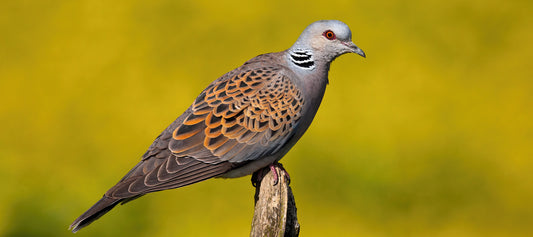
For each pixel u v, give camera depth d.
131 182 6.63
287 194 6.49
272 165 7.24
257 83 7.14
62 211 13.39
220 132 6.95
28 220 13.30
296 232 6.64
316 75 7.47
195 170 6.86
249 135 7.02
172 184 6.74
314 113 7.55
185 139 6.89
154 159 6.87
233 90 7.08
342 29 7.43
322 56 7.49
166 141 6.93
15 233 13.20
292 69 7.40
